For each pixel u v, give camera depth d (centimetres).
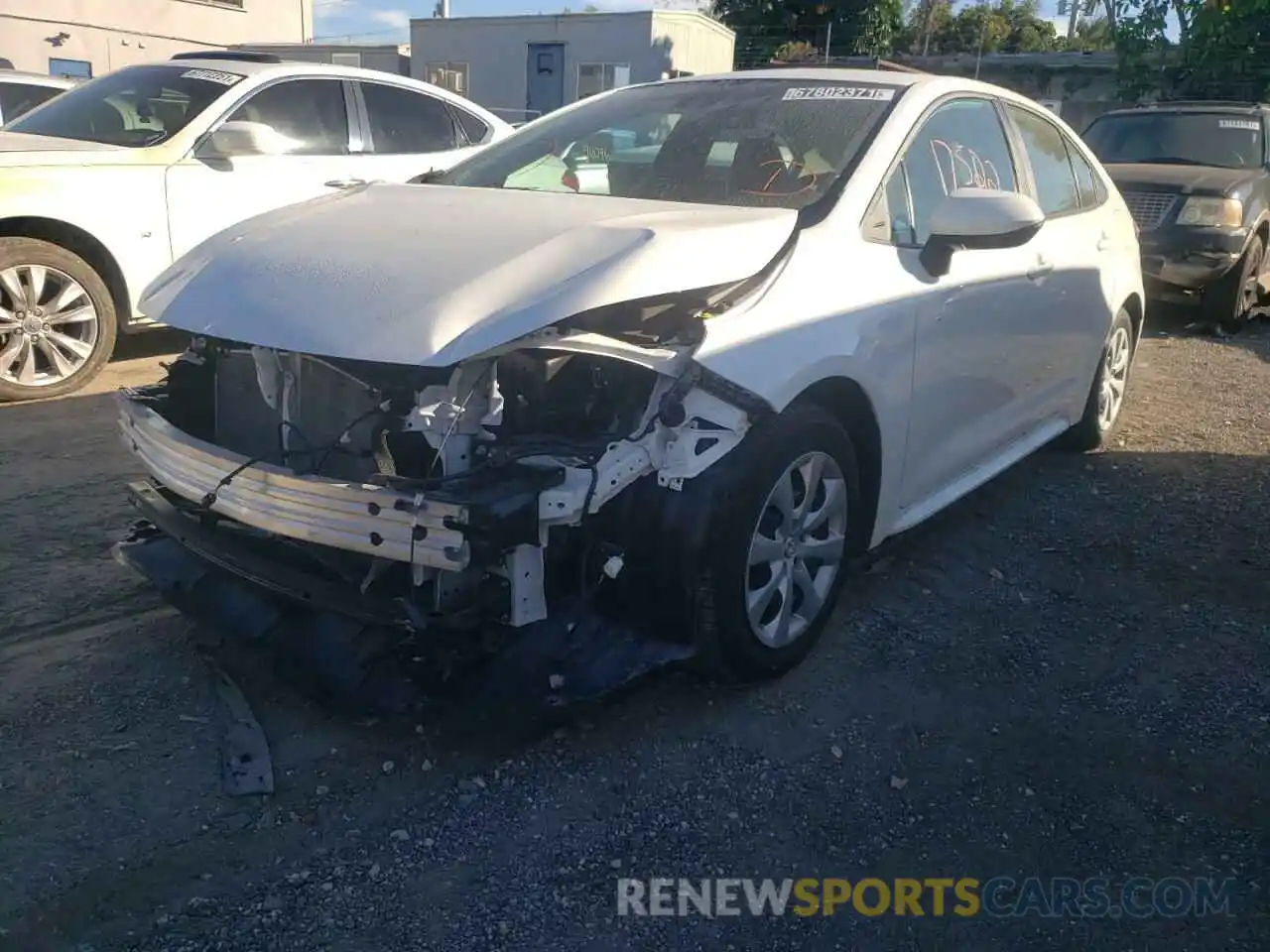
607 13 2383
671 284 302
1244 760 325
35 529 444
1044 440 516
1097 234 538
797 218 349
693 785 303
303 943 245
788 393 314
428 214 349
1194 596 429
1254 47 1670
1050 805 302
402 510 270
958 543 471
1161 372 803
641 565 308
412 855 273
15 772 296
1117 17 1792
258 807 287
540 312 283
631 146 416
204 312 312
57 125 724
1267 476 566
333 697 306
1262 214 966
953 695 353
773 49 2678
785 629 344
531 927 253
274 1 3048
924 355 381
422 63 2598
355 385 304
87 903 253
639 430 295
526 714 297
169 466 320
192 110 707
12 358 620
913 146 398
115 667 348
